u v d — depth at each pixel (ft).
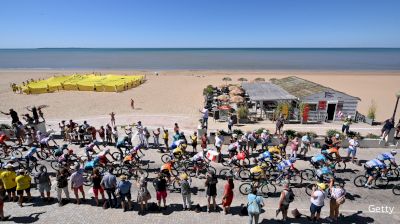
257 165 48.39
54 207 40.45
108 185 38.27
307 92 92.68
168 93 144.97
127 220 37.32
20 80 208.44
